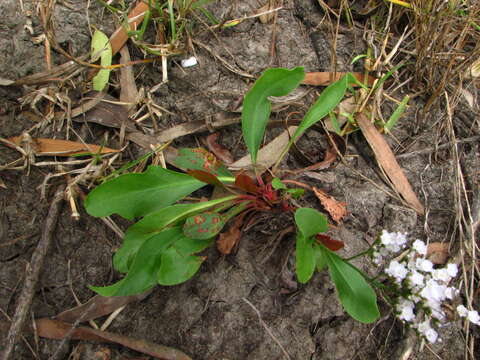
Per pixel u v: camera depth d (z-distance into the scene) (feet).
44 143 0.79
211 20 0.89
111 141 0.83
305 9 0.94
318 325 0.78
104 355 0.75
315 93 0.89
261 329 0.76
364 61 0.93
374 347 0.78
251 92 0.75
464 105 0.92
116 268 0.70
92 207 0.68
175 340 0.76
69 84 0.82
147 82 0.86
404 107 0.87
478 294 0.81
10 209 0.77
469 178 0.87
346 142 0.85
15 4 0.83
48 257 0.77
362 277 0.69
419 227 0.83
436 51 0.88
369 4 0.94
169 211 0.71
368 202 0.83
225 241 0.76
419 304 0.68
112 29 0.86
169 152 0.83
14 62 0.82
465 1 0.97
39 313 0.75
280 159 0.80
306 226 0.65
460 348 0.79
